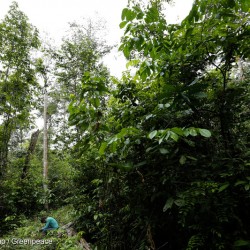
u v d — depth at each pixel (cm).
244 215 194
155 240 243
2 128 918
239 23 200
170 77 257
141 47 215
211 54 237
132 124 266
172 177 213
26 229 536
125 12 194
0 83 920
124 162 247
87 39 1205
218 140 216
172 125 234
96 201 439
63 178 955
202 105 240
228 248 183
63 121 1309
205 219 188
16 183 902
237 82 258
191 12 187
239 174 189
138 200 248
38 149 1611
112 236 282
